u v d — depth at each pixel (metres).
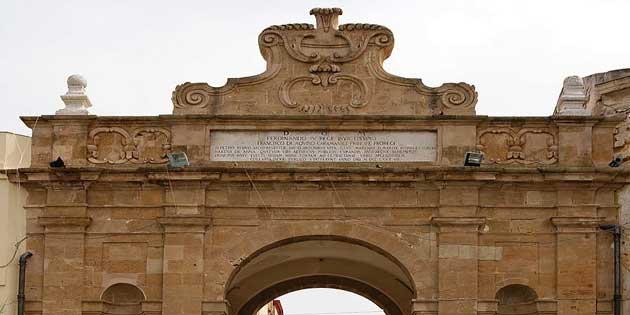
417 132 45.34
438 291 44.44
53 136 45.81
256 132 45.47
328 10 46.09
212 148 45.44
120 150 45.69
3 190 45.62
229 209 45.12
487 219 44.97
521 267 44.81
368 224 44.97
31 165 45.72
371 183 44.94
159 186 45.31
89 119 45.59
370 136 45.38
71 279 45.06
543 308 44.59
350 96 45.72
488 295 44.62
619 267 44.59
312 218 45.06
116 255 45.22
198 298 44.59
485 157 45.16
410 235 44.88
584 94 46.59
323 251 49.25
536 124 45.31
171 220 44.91
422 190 45.06
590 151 45.16
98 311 44.97
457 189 44.84
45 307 45.00
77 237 45.25
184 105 45.69
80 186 45.41
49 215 45.34
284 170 44.72
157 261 45.09
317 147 45.38
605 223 44.94
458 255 44.56
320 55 45.91
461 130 45.19
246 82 45.78
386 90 45.66
